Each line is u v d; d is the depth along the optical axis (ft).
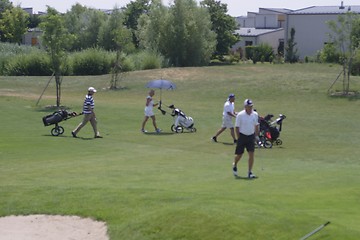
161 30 253.44
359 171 61.21
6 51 236.02
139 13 357.20
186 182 53.11
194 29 252.83
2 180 54.44
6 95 155.74
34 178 55.67
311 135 98.94
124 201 43.75
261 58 300.20
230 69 206.28
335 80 156.56
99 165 65.00
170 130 103.81
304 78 170.91
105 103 143.74
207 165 65.51
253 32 357.82
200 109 134.62
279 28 369.91
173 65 250.98
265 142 85.35
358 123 113.91
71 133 95.61
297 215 37.88
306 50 284.41
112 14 289.12
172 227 37.04
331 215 39.22
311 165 67.36
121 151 78.13
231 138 94.07
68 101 147.33
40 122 109.91
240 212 38.27
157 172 59.67
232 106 88.58
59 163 66.28
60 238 38.78
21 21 342.64
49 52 136.46
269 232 35.27
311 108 136.26
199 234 35.94
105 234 38.78
